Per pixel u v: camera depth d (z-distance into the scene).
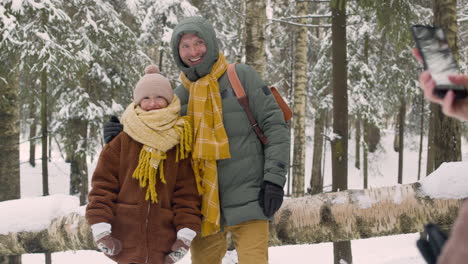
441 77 0.92
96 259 8.55
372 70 15.80
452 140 4.97
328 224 3.08
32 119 17.55
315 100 17.83
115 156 2.47
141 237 2.39
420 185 2.98
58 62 8.19
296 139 11.83
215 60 2.63
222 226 2.61
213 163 2.52
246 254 2.54
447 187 2.85
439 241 0.88
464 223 0.65
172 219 2.44
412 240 9.65
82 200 13.62
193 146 2.50
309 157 24.28
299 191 11.82
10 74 7.35
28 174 20.30
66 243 3.45
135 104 2.54
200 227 2.46
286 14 15.26
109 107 12.77
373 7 5.59
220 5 15.48
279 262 8.58
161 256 2.40
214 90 2.57
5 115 7.19
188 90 2.72
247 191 2.50
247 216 2.48
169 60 15.01
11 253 3.62
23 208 3.59
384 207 2.98
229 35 16.02
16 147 7.29
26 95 9.68
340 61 6.06
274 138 2.47
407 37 5.76
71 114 12.44
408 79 15.88
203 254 2.74
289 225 3.14
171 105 2.49
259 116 2.52
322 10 16.77
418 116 21.84
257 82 2.57
